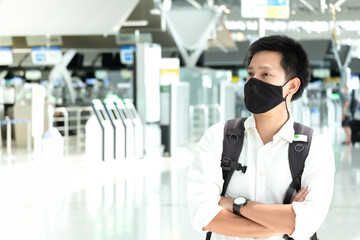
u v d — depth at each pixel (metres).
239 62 29.27
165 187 8.32
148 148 12.45
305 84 1.82
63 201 7.20
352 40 20.84
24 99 15.11
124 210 6.65
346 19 21.14
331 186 1.78
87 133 10.73
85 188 8.23
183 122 13.42
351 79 15.76
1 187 8.34
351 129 15.45
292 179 1.77
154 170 10.28
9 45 25.16
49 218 6.20
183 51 20.16
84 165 11.10
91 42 24.14
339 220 6.21
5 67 30.22
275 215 1.70
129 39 23.14
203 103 16.47
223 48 24.80
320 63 29.27
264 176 1.78
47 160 10.54
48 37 24.89
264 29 12.27
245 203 1.73
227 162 1.80
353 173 9.87
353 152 13.51
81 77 31.78
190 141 14.59
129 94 31.92
